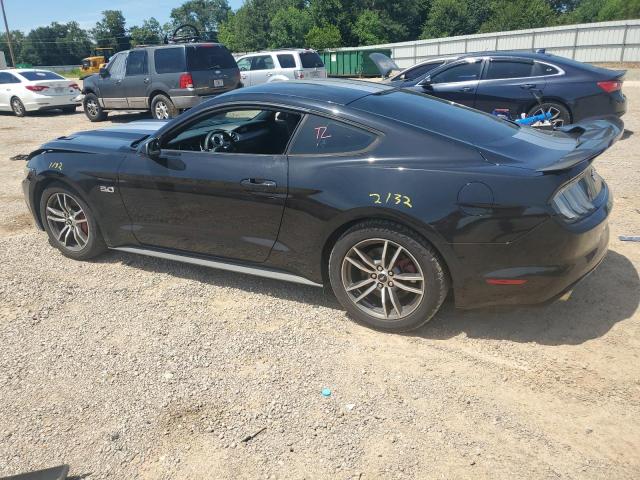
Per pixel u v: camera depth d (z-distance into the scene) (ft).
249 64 54.29
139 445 8.50
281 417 9.00
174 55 41.32
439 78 30.50
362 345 11.03
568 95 27.76
